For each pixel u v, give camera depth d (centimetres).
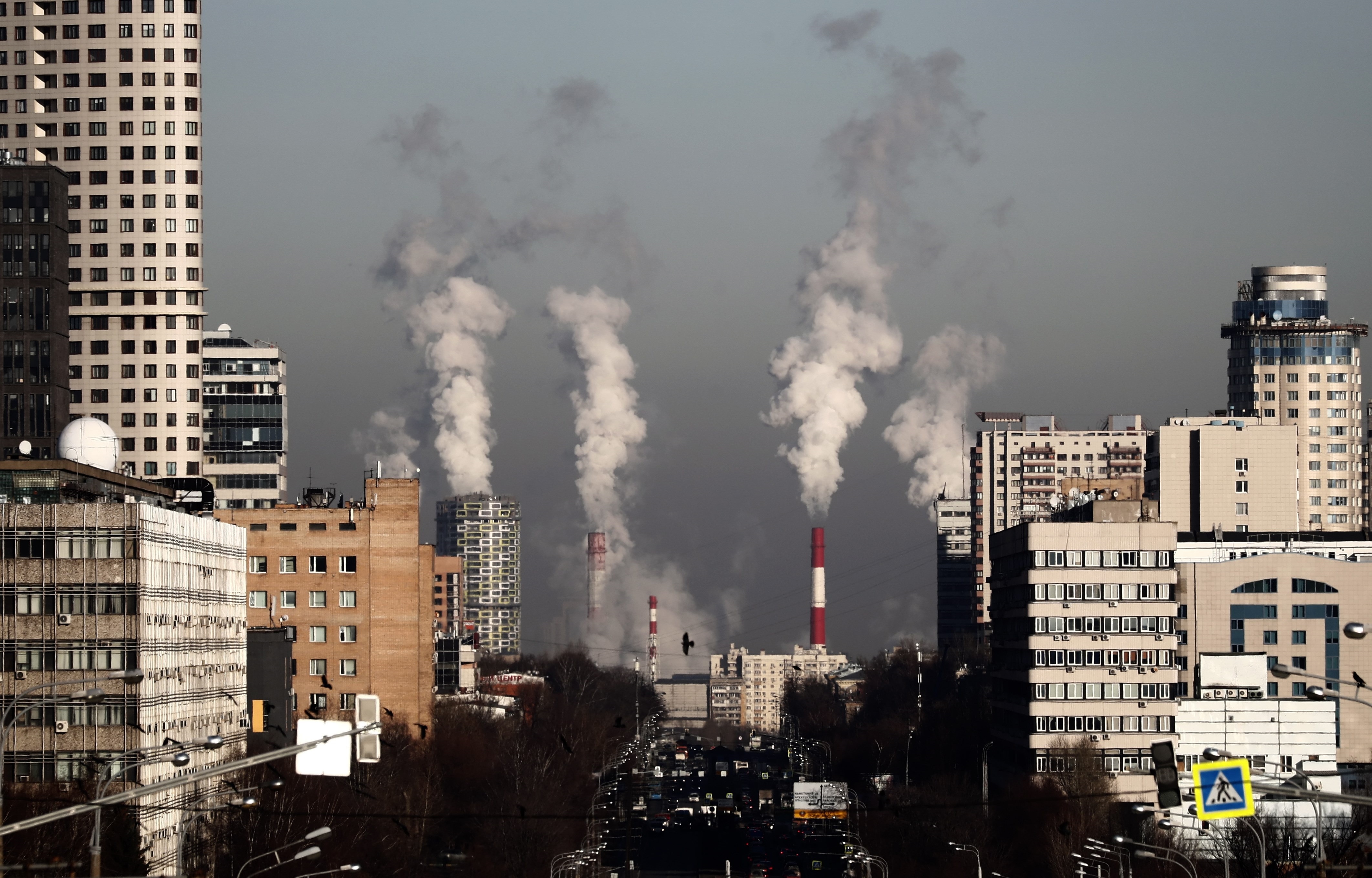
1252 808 14262
